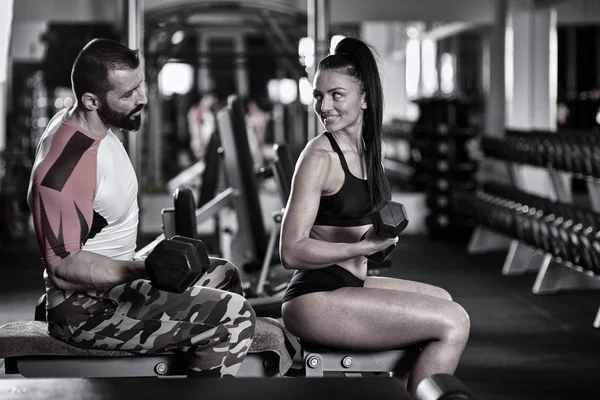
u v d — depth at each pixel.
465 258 8.91
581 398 4.13
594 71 10.83
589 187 6.82
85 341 2.81
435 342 2.81
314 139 2.94
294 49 11.31
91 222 2.78
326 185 2.88
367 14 10.74
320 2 7.68
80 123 2.83
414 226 11.37
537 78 10.48
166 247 2.49
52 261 2.72
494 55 10.77
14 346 2.84
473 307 6.42
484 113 11.88
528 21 10.45
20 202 11.59
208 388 1.78
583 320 5.95
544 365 4.77
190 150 16.42
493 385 4.37
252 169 5.47
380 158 2.94
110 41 2.83
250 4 10.80
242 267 5.43
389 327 2.82
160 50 10.69
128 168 2.92
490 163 10.46
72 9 10.31
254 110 15.18
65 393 1.74
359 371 2.94
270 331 2.93
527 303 6.57
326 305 2.83
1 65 5.12
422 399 1.79
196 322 2.80
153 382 1.82
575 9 10.29
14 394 1.73
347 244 2.79
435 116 10.39
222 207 5.43
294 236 2.81
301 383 1.81
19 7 10.22
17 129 12.45
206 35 16.69
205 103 14.96
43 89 12.69
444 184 10.35
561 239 6.21
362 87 2.90
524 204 7.23
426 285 3.14
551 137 7.07
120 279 2.72
